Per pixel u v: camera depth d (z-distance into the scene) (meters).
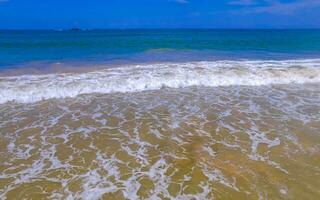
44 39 41.00
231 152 5.85
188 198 4.32
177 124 7.40
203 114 8.16
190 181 4.79
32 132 6.83
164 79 11.48
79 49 23.34
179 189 4.55
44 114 8.08
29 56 18.52
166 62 15.74
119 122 7.53
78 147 6.07
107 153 5.81
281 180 4.81
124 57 18.00
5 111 8.25
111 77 11.54
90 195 4.39
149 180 4.82
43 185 4.68
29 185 4.67
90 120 7.66
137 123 7.46
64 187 4.61
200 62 15.47
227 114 8.16
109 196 4.37
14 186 4.64
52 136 6.62
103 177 4.91
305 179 4.86
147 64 14.88
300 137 6.60
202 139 6.49
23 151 5.88
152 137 6.60
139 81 11.18
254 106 8.91
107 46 26.23
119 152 5.85
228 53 20.88
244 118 7.84
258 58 18.05
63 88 10.10
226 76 12.14
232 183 4.73
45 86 10.18
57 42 32.56
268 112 8.34
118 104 9.05
